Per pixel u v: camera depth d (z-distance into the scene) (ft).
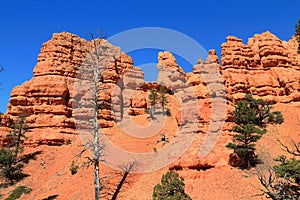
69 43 222.48
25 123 186.19
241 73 182.70
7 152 150.20
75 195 109.40
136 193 98.53
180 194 78.23
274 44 193.16
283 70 183.62
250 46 201.77
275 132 131.34
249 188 91.35
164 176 81.56
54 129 184.55
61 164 153.79
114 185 106.01
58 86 197.67
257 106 145.07
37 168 155.63
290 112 151.74
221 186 94.12
